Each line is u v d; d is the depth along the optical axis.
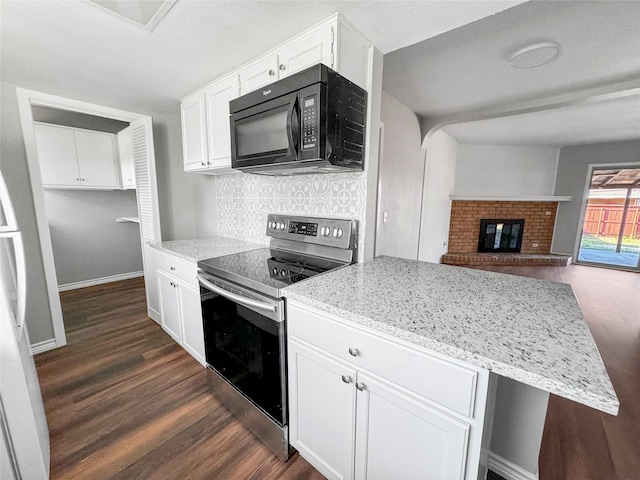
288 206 2.06
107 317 2.88
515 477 1.23
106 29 1.36
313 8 1.21
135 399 1.74
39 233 2.19
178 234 2.93
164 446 1.42
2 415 1.01
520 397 1.17
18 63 1.70
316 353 1.13
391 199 2.98
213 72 1.83
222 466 1.32
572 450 1.40
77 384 1.88
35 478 1.12
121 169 3.65
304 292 1.15
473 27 1.72
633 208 5.18
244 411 1.52
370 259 1.71
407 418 0.90
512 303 1.04
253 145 1.53
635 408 1.69
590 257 5.61
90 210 3.80
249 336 1.40
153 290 2.66
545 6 1.52
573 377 0.62
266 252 2.00
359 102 1.43
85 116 3.52
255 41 1.48
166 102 2.41
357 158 1.47
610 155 5.17
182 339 2.18
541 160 5.62
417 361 0.84
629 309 3.31
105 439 1.45
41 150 3.14
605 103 3.09
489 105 3.06
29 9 1.19
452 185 5.43
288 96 1.29
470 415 0.77
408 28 1.35
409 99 2.89
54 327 2.30
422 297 1.10
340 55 1.29
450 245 5.80
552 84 2.53
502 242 5.93
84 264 3.80
